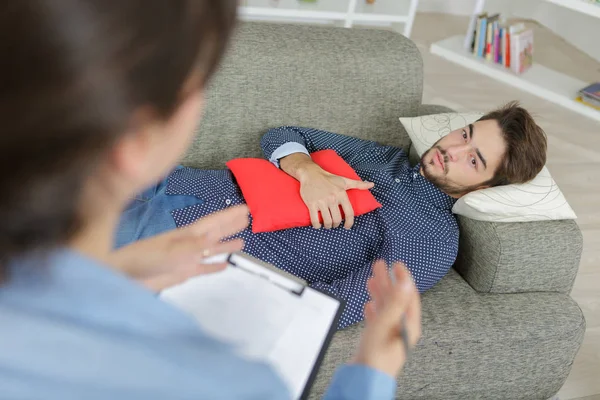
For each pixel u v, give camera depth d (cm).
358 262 162
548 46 433
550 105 360
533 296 158
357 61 190
